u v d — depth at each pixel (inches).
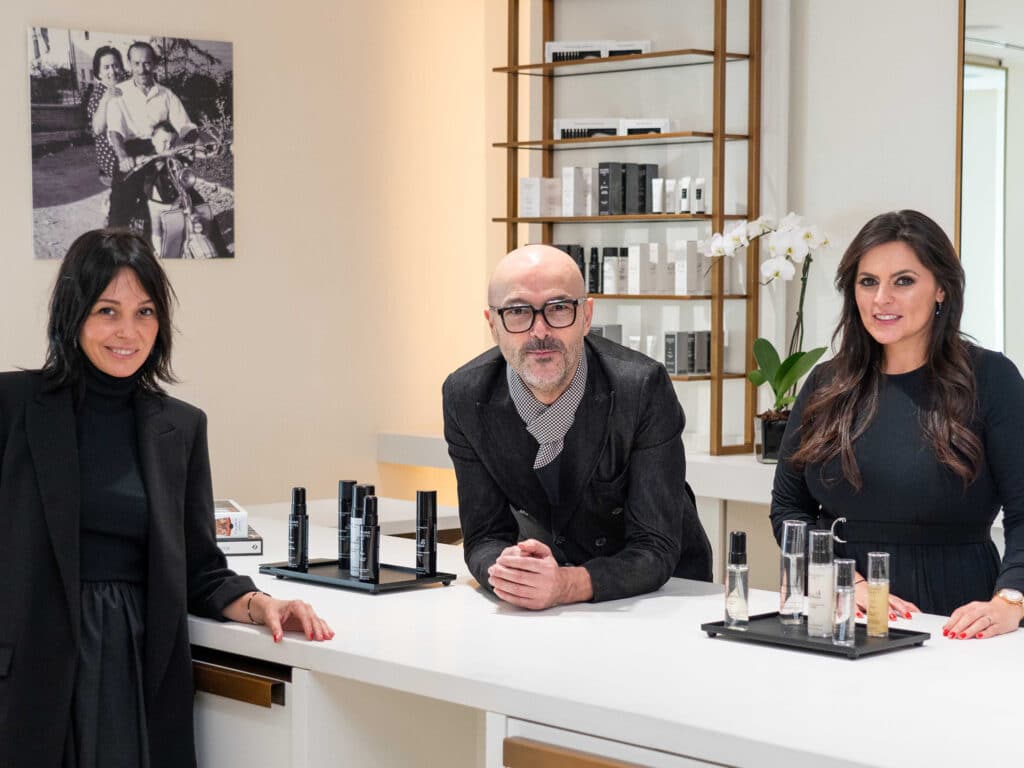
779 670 82.0
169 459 95.0
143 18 200.2
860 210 187.9
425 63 233.0
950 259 106.0
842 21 188.4
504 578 99.3
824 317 192.1
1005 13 171.5
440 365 238.1
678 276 193.8
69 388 91.5
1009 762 64.7
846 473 107.6
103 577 91.9
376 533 107.3
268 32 213.5
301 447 220.1
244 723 95.0
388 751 95.2
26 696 86.9
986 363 106.7
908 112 183.0
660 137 191.6
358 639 90.5
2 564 87.7
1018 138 171.6
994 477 105.7
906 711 73.1
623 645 88.6
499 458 106.7
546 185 207.5
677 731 71.3
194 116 204.8
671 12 201.5
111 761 90.0
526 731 78.5
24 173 190.2
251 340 213.3
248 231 212.2
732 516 182.2
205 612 98.0
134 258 91.7
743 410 196.9
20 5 189.3
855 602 95.9
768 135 192.5
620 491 106.9
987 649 87.9
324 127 220.5
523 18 244.2
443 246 237.3
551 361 99.1
